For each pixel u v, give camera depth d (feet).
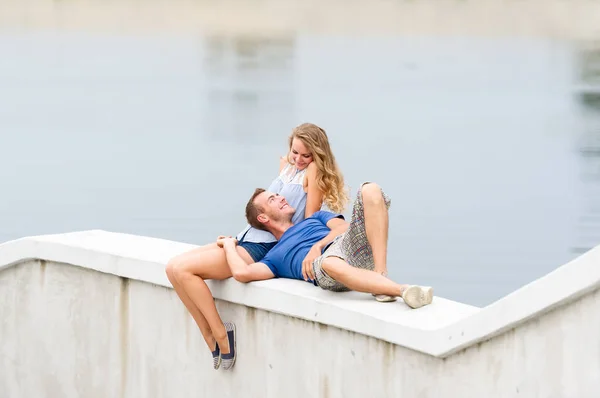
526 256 74.64
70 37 373.61
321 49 336.90
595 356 27.96
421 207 94.63
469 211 92.32
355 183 108.99
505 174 113.80
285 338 36.83
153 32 416.87
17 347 46.14
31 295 45.32
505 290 65.16
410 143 140.26
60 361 44.68
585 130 151.43
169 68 268.62
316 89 216.74
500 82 230.27
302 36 406.41
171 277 38.34
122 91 215.31
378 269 35.19
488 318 30.04
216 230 84.38
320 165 40.16
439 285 66.69
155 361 41.50
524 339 29.53
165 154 131.85
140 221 88.79
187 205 95.71
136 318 41.88
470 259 73.72
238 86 223.71
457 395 31.45
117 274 41.70
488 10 505.66
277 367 37.22
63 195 102.22
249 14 499.92
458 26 458.50
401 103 191.93
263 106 186.70
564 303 28.32
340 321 34.53
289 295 36.17
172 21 467.52
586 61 287.07
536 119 165.89
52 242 43.88
